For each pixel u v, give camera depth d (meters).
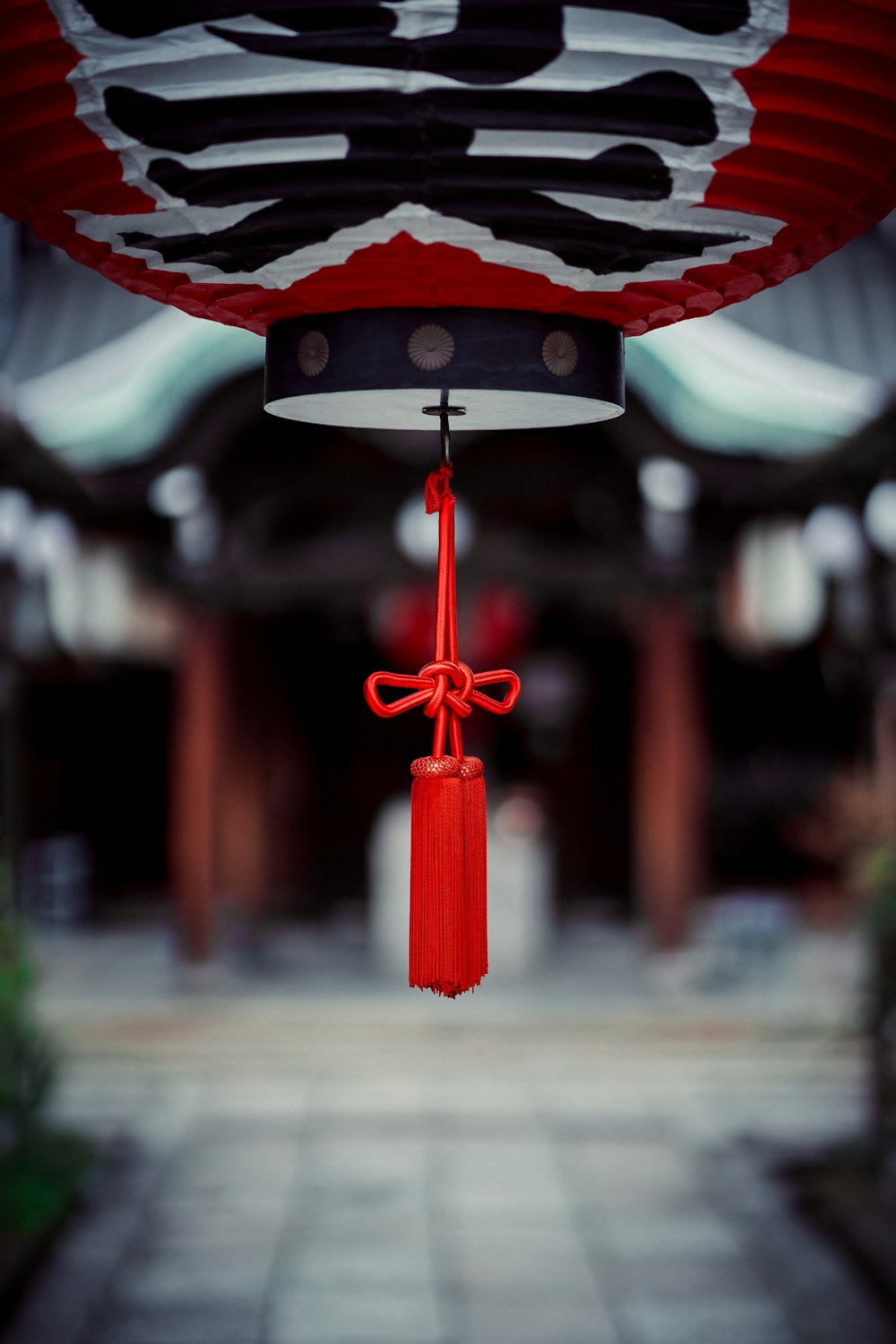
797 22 1.85
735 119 1.92
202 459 12.21
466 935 2.30
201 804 14.84
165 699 19.61
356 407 2.39
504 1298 7.41
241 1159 9.77
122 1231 8.39
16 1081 8.53
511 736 19.14
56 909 18.45
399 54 1.80
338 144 1.88
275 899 18.84
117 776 19.70
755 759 19.42
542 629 18.95
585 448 14.54
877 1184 8.75
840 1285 7.63
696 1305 7.35
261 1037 13.03
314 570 14.66
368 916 19.05
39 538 10.91
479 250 2.03
